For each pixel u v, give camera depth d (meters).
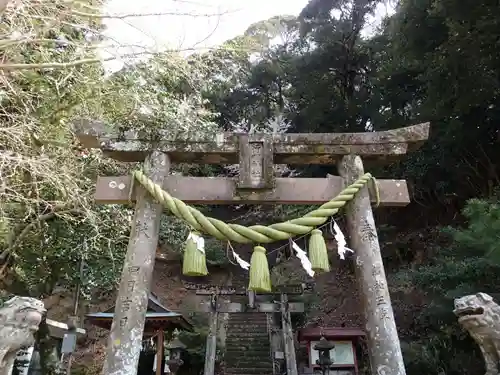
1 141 5.44
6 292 7.18
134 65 5.43
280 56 19.91
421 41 11.27
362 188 3.47
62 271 8.27
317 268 3.06
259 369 11.45
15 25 4.85
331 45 17.62
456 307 3.37
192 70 6.59
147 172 3.45
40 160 5.21
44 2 4.85
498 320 3.17
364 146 3.63
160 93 7.21
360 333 9.82
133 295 3.04
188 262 3.09
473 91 10.13
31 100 5.79
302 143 3.59
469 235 5.75
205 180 3.53
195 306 15.08
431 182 14.18
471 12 8.88
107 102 6.76
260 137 3.56
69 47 6.05
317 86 17.59
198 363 11.48
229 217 18.88
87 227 7.29
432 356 7.32
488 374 3.12
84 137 3.54
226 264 17.00
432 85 10.77
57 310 11.33
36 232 6.98
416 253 14.16
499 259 5.35
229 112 20.22
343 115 17.11
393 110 15.48
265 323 13.84
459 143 12.13
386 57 15.47
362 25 17.72
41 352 7.79
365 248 3.27
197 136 3.57
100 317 8.15
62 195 6.36
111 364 2.81
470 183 13.23
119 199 3.46
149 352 10.01
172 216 9.31
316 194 3.53
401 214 16.45
